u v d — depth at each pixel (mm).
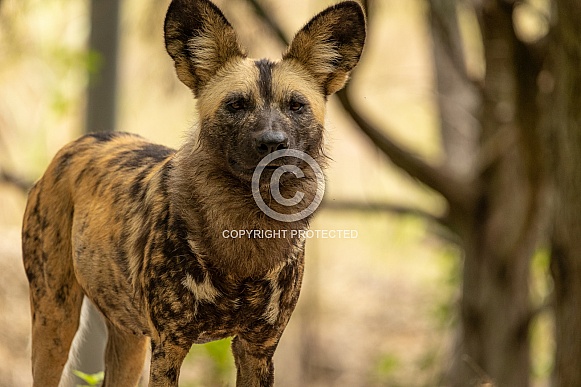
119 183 6715
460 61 13312
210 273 6023
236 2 12719
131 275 6359
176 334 6109
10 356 14188
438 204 17422
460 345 13703
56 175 7211
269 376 6410
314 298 19312
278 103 6328
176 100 14812
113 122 13547
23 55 14867
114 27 13555
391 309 20875
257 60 6562
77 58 13203
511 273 13352
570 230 8977
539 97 11078
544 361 15414
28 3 15055
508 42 11039
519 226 13031
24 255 7273
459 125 14992
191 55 6570
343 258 23359
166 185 6234
